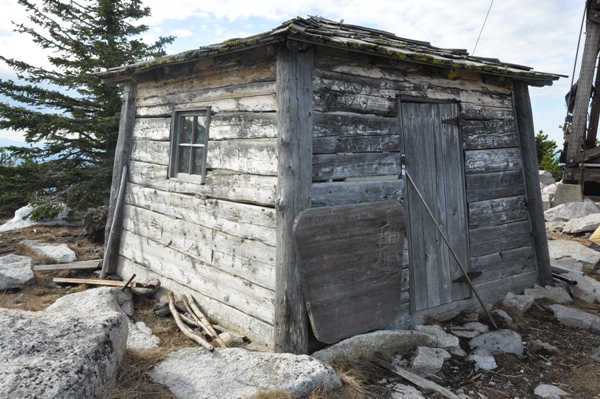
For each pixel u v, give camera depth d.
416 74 5.24
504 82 6.21
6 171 11.84
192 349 4.39
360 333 4.62
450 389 4.14
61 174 12.23
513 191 6.32
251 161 4.75
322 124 4.44
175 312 5.32
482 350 4.74
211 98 5.38
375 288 4.73
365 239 4.63
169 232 6.08
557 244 8.42
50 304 5.81
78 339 3.50
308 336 4.38
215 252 5.28
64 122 11.95
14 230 9.78
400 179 5.10
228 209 5.07
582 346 4.99
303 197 4.24
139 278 6.61
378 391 3.98
